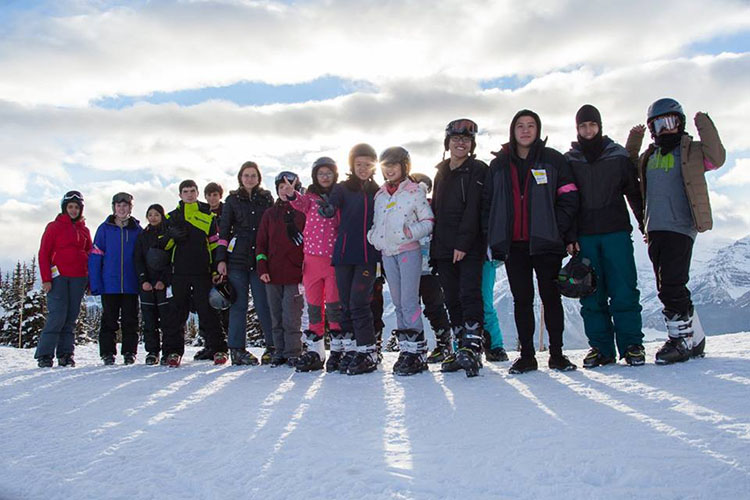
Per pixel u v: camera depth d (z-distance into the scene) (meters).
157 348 7.26
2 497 2.66
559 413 3.42
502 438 3.04
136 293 7.43
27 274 25.39
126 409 4.22
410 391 4.36
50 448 3.34
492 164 5.07
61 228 7.27
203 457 3.05
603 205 4.90
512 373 4.86
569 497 2.30
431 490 2.44
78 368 6.77
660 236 4.77
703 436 2.82
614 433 2.97
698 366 4.40
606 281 4.95
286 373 5.69
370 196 5.52
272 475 2.72
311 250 5.78
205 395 4.62
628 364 4.81
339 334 5.71
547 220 4.78
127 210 7.46
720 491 2.24
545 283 4.93
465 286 5.04
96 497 2.59
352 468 2.72
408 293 5.21
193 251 6.90
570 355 6.06
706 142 4.62
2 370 6.77
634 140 5.23
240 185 6.79
